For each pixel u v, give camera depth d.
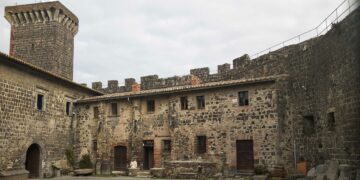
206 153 28.09
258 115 26.66
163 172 27.44
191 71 38.09
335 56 20.86
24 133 27.67
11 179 24.95
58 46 41.78
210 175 25.73
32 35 42.22
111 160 32.38
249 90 27.39
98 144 32.78
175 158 29.22
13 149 26.39
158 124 30.88
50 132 30.98
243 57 33.25
